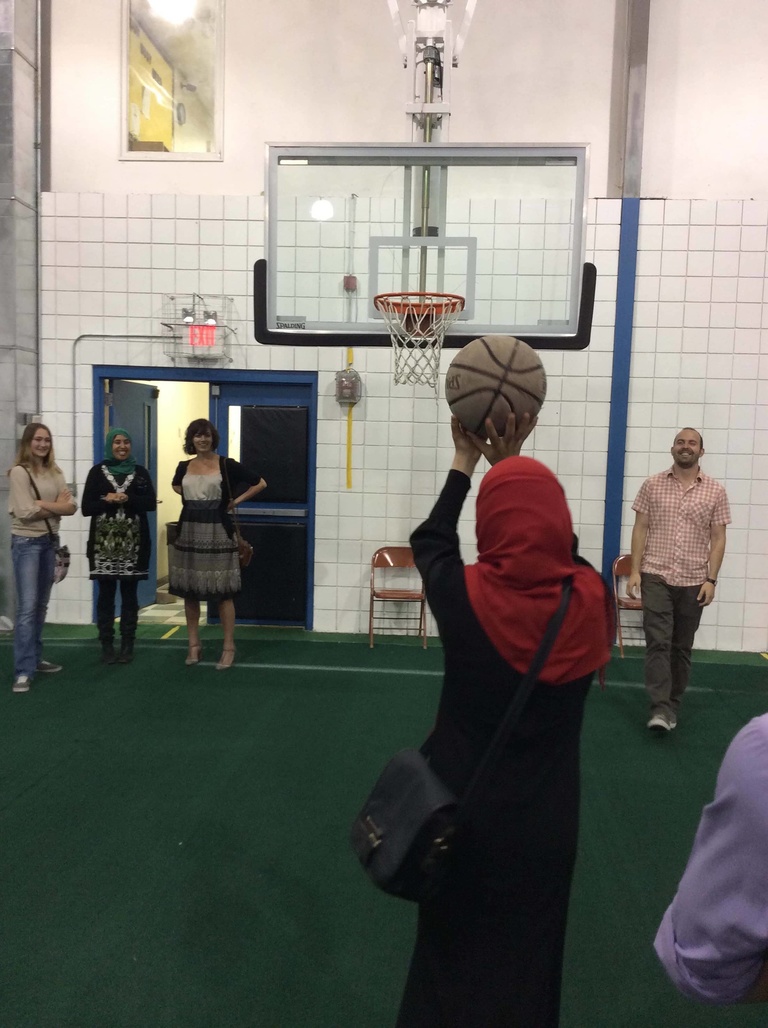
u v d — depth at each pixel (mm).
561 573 1271
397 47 5812
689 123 5738
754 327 5691
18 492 4531
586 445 5863
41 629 4789
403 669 5199
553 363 5824
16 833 2986
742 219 5629
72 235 5953
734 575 5844
